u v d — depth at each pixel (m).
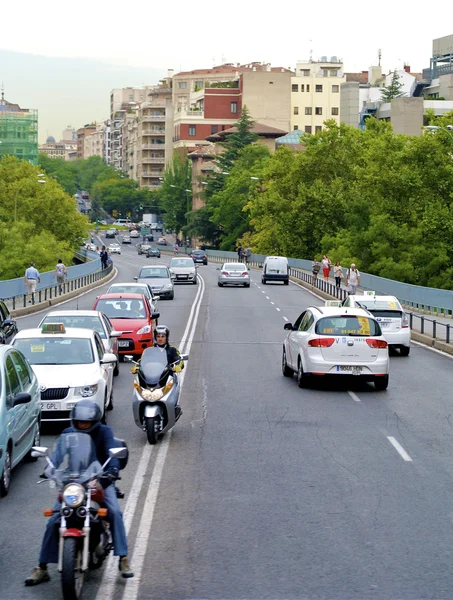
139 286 34.50
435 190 70.75
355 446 14.91
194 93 196.75
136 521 10.51
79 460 8.41
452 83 133.75
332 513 10.88
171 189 164.88
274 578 8.60
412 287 47.19
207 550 9.45
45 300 49.16
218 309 46.75
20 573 8.84
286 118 174.62
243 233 131.00
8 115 159.88
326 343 21.03
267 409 18.55
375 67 179.75
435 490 12.04
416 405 19.30
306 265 87.12
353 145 96.38
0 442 11.35
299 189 93.75
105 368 17.48
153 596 8.13
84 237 104.19
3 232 85.38
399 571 8.82
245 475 12.84
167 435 15.83
